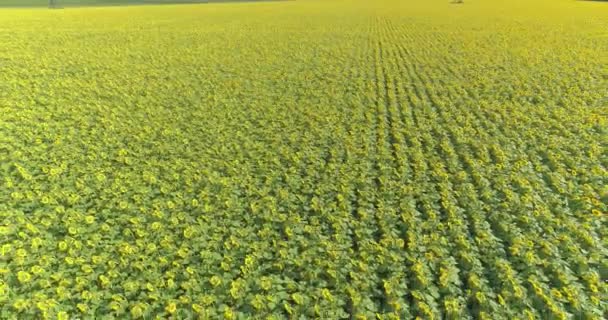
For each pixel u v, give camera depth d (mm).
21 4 87750
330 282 7285
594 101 16672
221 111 16922
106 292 6922
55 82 20891
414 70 23766
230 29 43625
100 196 10141
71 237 8391
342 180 10969
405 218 9039
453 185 10719
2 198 9906
